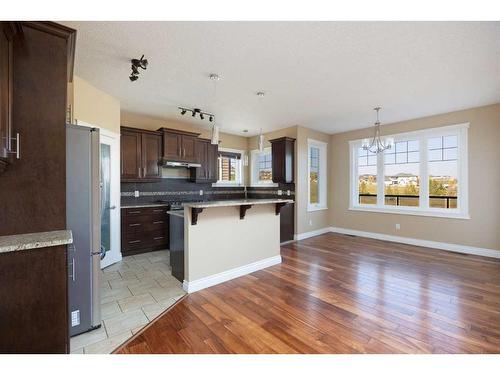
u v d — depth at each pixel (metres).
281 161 5.36
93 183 2.08
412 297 2.64
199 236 2.90
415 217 4.86
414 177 4.94
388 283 3.01
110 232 3.74
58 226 1.66
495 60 2.53
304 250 4.53
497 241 3.98
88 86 3.18
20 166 1.56
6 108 1.38
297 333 2.02
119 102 3.86
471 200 4.21
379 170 5.41
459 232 4.34
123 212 4.11
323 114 4.51
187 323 2.17
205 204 2.84
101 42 2.24
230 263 3.21
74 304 1.98
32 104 1.59
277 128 5.71
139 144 4.51
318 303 2.53
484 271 3.38
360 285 2.96
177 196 5.47
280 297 2.67
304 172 5.55
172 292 2.79
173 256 3.29
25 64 1.57
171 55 2.47
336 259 3.99
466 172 4.25
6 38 1.39
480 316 2.25
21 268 1.39
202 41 2.22
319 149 6.12
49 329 1.46
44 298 1.45
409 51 2.37
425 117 4.68
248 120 5.00
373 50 2.36
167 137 4.81
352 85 3.21
